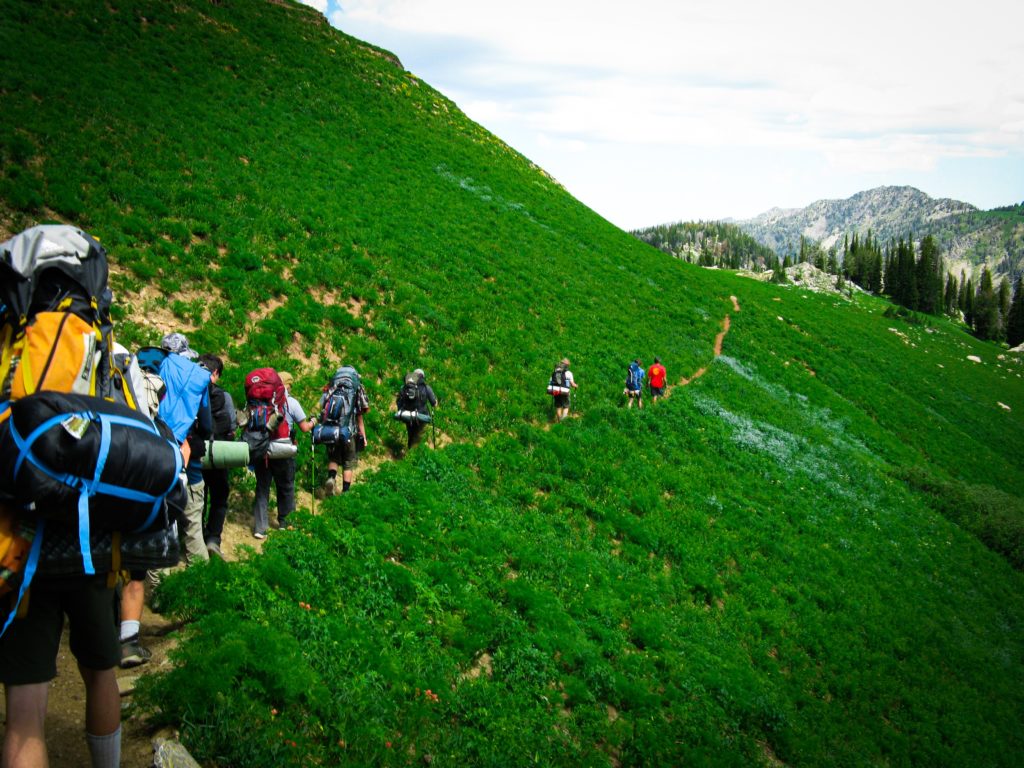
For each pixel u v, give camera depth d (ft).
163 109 90.48
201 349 51.88
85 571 11.63
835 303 384.88
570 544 54.39
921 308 652.89
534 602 43.45
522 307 100.27
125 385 14.43
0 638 11.54
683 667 46.60
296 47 149.79
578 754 33.45
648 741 37.73
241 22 146.00
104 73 90.58
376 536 40.98
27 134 66.18
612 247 161.38
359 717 26.13
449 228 111.86
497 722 32.09
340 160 112.68
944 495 122.01
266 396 36.06
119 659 13.24
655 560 60.03
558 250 134.62
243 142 96.84
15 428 11.41
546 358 87.76
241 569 30.76
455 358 75.97
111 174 67.10
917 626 72.84
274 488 42.60
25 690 11.57
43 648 11.84
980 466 160.66
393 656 32.17
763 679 51.70
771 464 94.99
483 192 140.67
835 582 72.90
